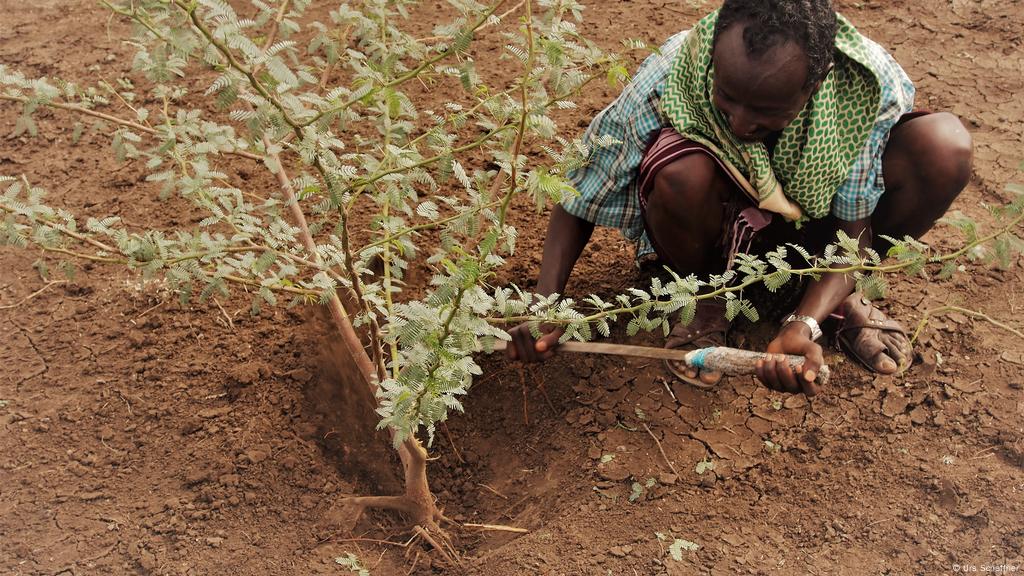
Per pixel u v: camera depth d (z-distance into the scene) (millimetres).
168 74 1981
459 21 2225
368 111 4168
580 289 3465
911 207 2947
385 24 2875
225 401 3191
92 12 4980
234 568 2744
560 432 3084
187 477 2965
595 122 2996
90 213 3811
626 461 2932
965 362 3090
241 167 3986
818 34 2287
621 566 2641
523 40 2404
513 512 2961
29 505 2871
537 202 2227
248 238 2457
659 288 2381
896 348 3072
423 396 2146
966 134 2832
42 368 3270
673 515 2770
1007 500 2703
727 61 2332
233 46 1871
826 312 2740
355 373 3303
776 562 2619
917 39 4605
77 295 3516
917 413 2963
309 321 3404
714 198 2756
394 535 2900
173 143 2432
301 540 2850
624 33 4668
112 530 2818
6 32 4828
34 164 4035
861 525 2695
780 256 2393
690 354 2709
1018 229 3488
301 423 3152
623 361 3209
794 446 2920
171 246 2482
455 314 2158
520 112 2320
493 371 3312
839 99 2611
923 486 2771
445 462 3164
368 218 3742
